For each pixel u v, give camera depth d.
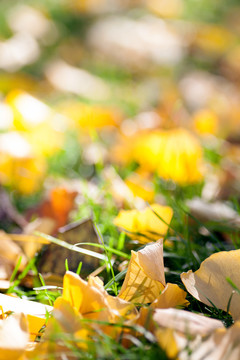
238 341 0.65
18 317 0.67
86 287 0.69
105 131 1.38
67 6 2.46
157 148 1.14
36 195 1.11
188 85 1.86
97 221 0.92
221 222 0.95
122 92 1.79
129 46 2.16
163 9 2.61
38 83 1.79
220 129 1.47
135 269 0.74
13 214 1.00
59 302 0.69
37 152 1.18
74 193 0.98
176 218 0.93
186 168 1.11
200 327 0.66
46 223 0.93
